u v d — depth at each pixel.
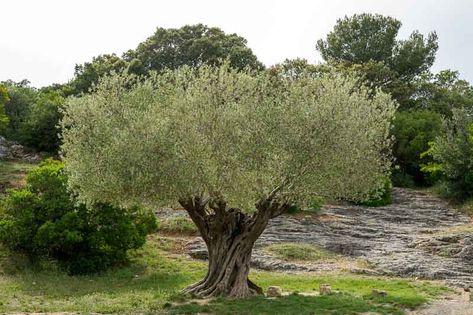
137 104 16.08
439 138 36.38
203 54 49.53
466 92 61.31
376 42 58.56
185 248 25.38
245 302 15.37
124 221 22.36
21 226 21.80
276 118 14.82
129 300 16.08
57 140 39.59
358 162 15.86
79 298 16.98
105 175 14.88
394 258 23.61
